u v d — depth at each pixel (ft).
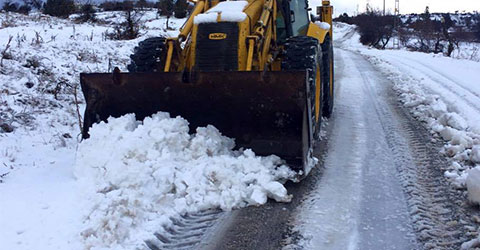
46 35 40.81
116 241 10.80
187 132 15.44
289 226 12.01
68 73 29.55
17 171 15.62
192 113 15.94
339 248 10.89
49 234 11.28
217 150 15.03
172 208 12.80
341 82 37.27
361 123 23.13
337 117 24.58
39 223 11.82
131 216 11.62
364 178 15.33
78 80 28.89
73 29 47.16
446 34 91.50
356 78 39.75
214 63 16.84
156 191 12.89
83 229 11.21
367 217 12.47
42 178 15.01
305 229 11.82
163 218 12.17
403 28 138.00
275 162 14.93
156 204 12.60
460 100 26.81
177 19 85.30
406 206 13.14
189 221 12.42
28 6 75.92
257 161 14.47
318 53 18.83
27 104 23.11
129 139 14.26
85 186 13.37
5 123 19.86
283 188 13.58
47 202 13.03
